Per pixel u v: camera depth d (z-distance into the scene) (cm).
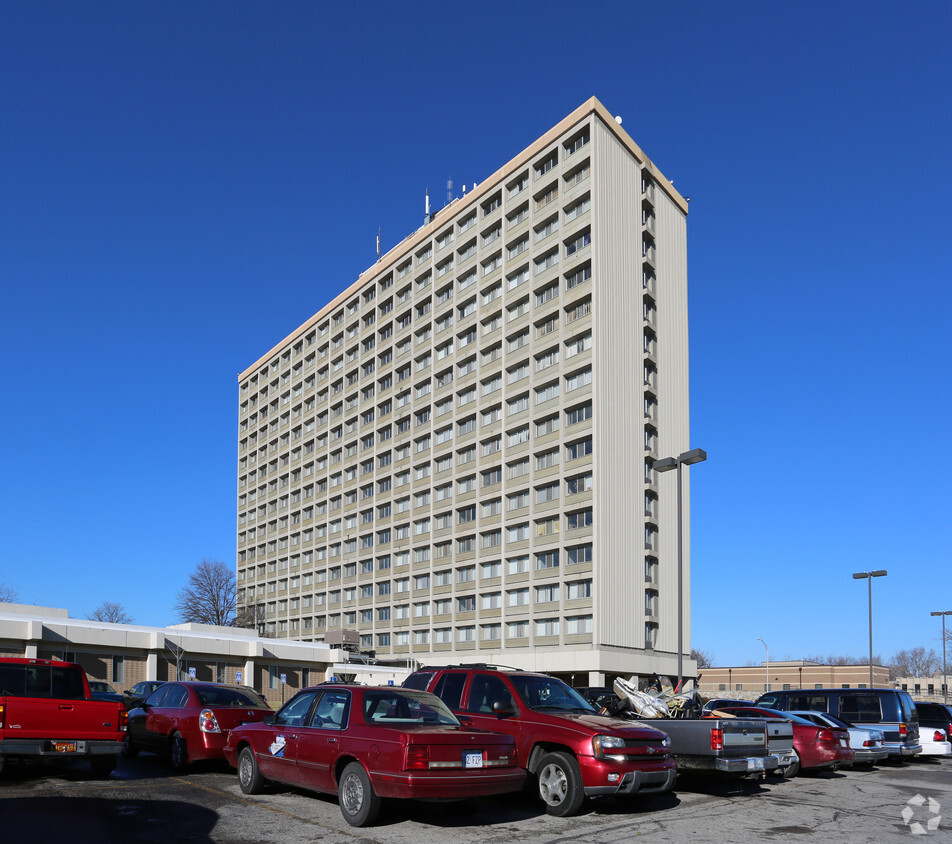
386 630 7800
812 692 2114
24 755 1199
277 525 10300
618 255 6128
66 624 4878
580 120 6209
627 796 1281
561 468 5972
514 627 6256
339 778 1052
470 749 1010
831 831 1079
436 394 7512
